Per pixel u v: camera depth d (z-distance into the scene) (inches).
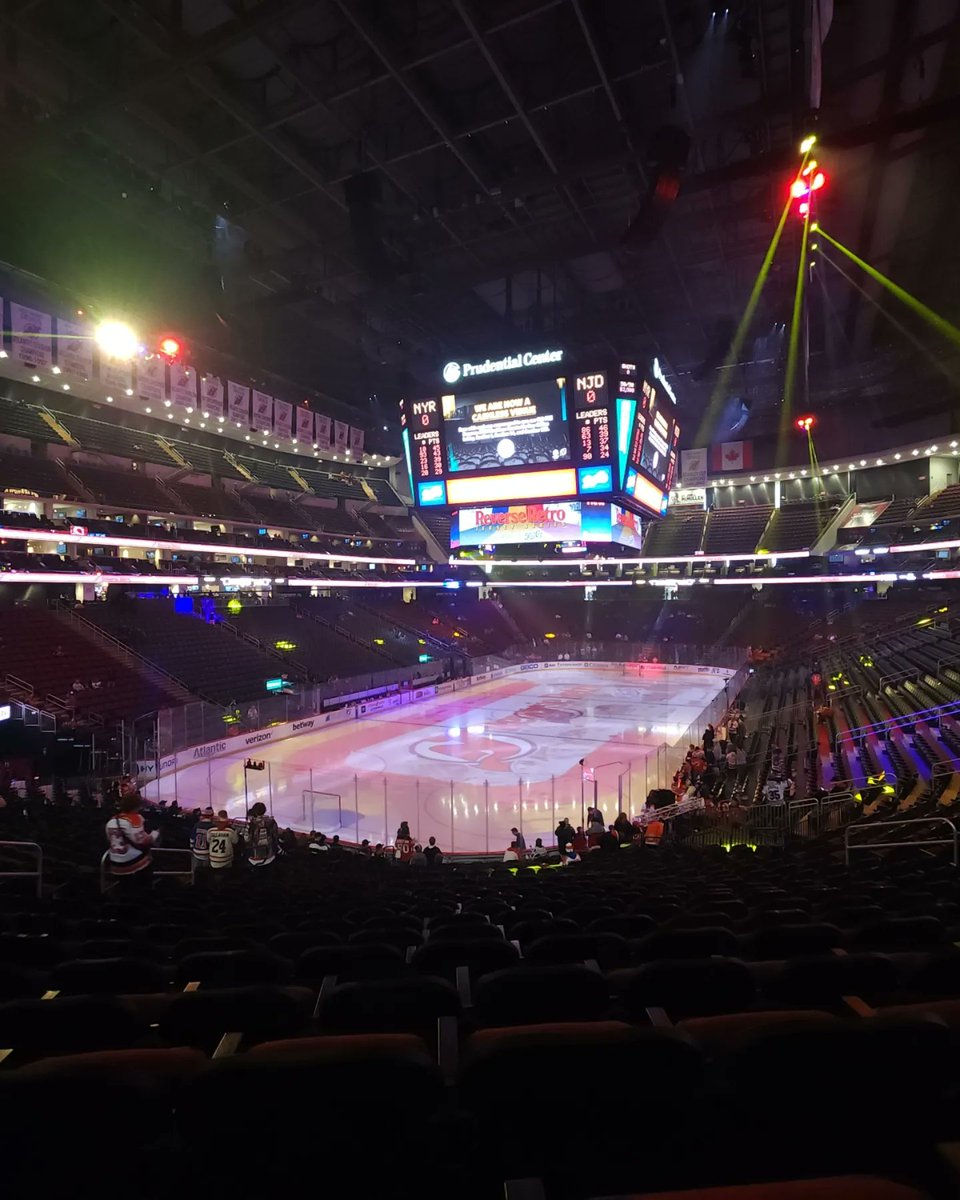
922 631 1354.6
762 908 225.3
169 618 1503.4
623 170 930.7
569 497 1115.9
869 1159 68.8
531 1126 68.2
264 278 1222.9
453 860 674.8
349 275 1157.1
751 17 669.9
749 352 1630.2
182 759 1007.6
